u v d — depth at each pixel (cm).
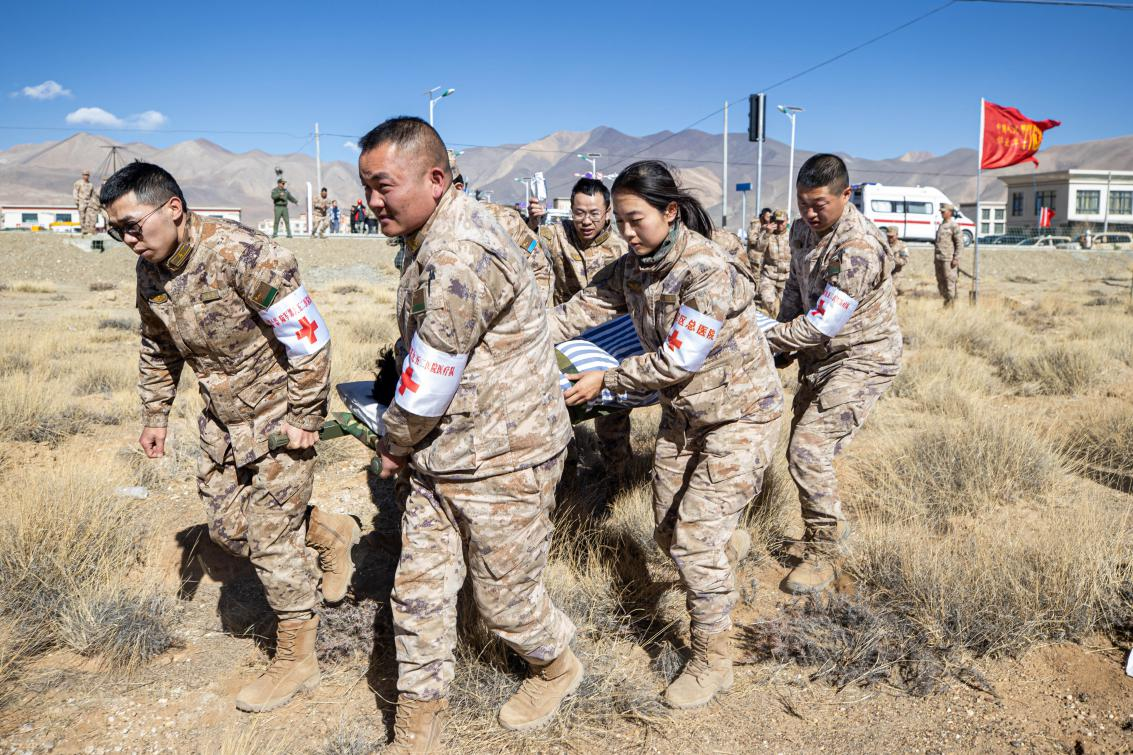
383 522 478
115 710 307
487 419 253
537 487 264
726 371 308
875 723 301
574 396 307
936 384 820
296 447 295
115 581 383
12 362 930
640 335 327
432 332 233
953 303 1691
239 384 295
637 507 463
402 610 266
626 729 300
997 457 542
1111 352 1041
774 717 306
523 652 284
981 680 323
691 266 290
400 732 271
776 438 325
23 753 281
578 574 401
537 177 584
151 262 283
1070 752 282
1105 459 602
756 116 2545
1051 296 1966
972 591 364
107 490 471
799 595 396
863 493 533
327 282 2553
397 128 234
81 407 714
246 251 277
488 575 268
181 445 607
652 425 645
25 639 346
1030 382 884
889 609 365
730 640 360
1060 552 380
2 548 390
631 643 355
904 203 4372
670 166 292
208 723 301
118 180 261
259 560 304
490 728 294
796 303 441
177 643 355
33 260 2545
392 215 240
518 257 251
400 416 242
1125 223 7775
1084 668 330
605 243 489
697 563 309
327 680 327
